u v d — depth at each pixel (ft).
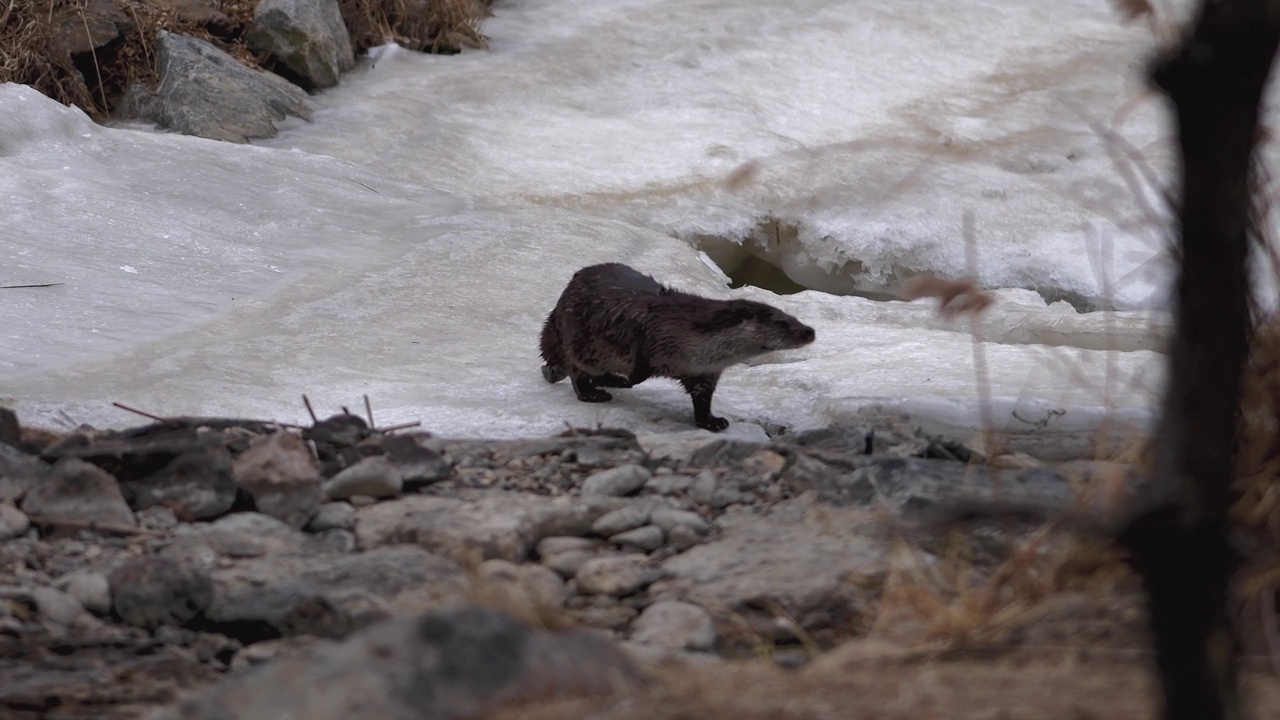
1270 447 32.30
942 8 143.13
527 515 39.45
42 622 31.94
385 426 50.83
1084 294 90.79
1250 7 14.62
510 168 103.04
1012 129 116.47
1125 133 114.52
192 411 52.26
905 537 36.60
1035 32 139.85
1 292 66.13
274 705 25.30
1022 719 23.22
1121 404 49.57
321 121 108.06
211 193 85.15
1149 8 32.35
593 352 57.31
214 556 36.60
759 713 24.25
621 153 107.55
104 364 58.44
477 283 75.31
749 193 101.60
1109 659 27.55
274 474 40.09
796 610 33.60
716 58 127.95
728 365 54.65
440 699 25.53
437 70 122.21
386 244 81.46
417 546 37.70
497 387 59.67
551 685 26.35
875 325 77.71
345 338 65.05
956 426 49.83
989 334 76.43
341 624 31.60
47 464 40.83
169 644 31.60
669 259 83.51
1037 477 39.01
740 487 43.16
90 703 28.07
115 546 37.06
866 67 128.77
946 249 95.40
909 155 109.81
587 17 137.80
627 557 37.93
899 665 28.07
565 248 82.58
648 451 46.88
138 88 107.24
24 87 91.04
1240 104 15.06
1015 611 30.48
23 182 81.05
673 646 31.65
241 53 113.91
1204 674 16.79
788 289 99.76
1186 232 15.65
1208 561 16.53
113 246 74.59
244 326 65.82
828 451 46.57
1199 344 15.87
